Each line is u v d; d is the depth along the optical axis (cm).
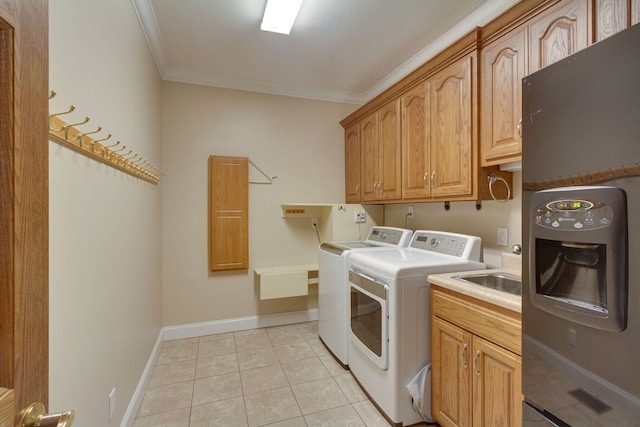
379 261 179
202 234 289
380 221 310
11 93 47
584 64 80
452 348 149
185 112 282
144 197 201
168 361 239
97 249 119
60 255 91
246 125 303
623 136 71
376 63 266
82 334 105
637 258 69
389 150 252
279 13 194
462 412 143
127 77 162
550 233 88
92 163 115
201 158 288
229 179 291
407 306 164
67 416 51
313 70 279
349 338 219
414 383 164
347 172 332
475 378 136
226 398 193
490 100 163
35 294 53
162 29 215
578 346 83
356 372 208
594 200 77
